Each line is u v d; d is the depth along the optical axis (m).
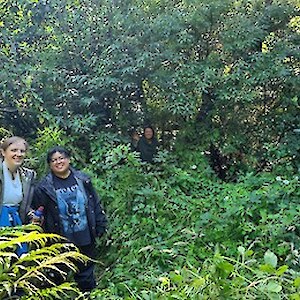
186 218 4.64
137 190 5.04
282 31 7.39
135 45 6.98
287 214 4.28
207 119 7.21
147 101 7.25
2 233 2.13
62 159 3.79
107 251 4.48
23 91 6.23
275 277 2.23
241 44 6.85
